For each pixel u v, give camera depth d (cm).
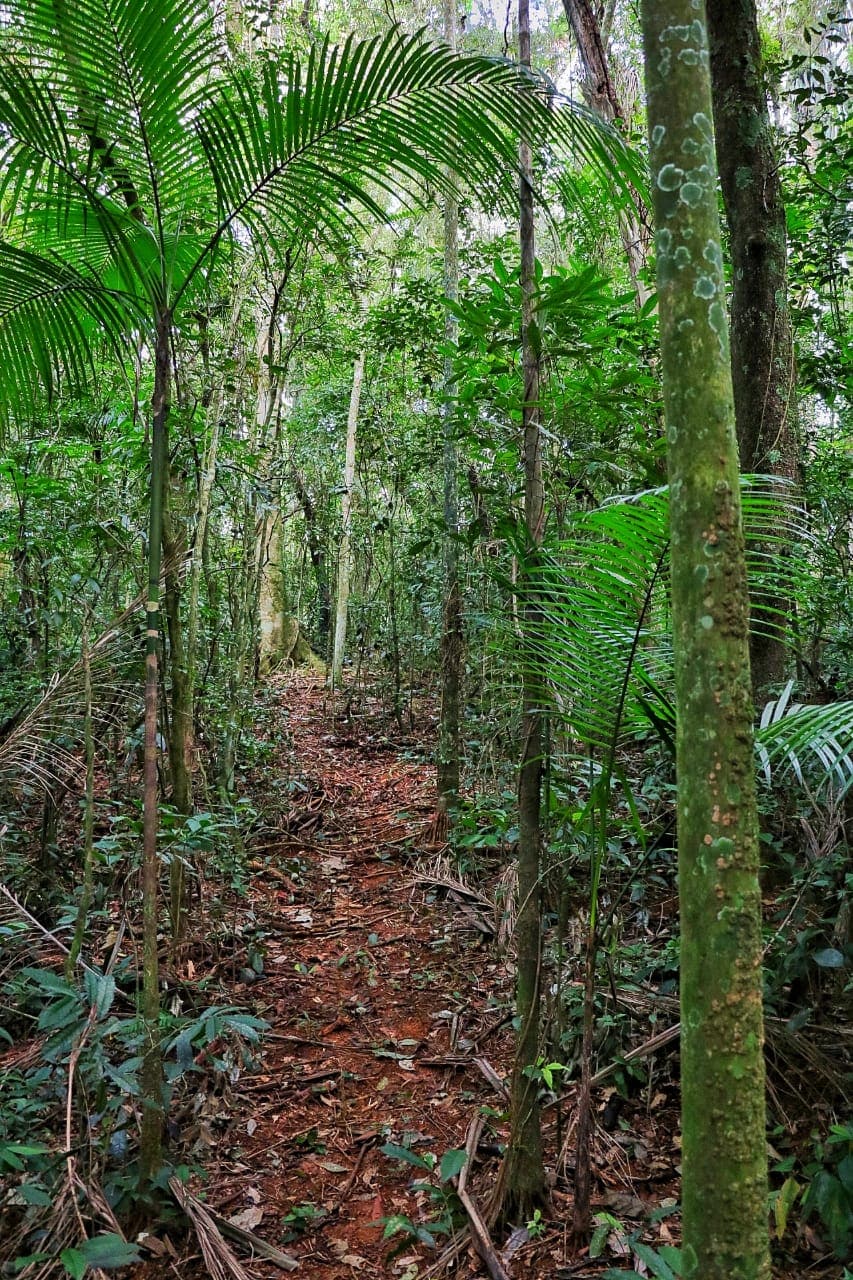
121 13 215
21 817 462
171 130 236
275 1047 359
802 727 219
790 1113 264
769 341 401
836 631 456
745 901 117
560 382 336
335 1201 271
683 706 120
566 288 243
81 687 275
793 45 912
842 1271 215
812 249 557
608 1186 260
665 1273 188
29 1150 212
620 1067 291
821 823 314
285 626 1360
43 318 256
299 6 675
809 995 285
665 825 338
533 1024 245
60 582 497
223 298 491
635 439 337
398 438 916
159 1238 242
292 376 1009
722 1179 116
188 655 423
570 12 533
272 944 451
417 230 947
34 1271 208
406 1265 242
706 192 119
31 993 293
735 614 117
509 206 274
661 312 122
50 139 233
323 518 1241
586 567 205
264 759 698
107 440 519
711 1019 117
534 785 245
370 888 535
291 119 237
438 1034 370
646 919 352
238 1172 283
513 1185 247
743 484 186
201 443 506
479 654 621
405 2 789
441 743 587
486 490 377
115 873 400
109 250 264
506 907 437
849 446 636
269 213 272
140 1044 243
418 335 614
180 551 385
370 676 1150
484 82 235
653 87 123
